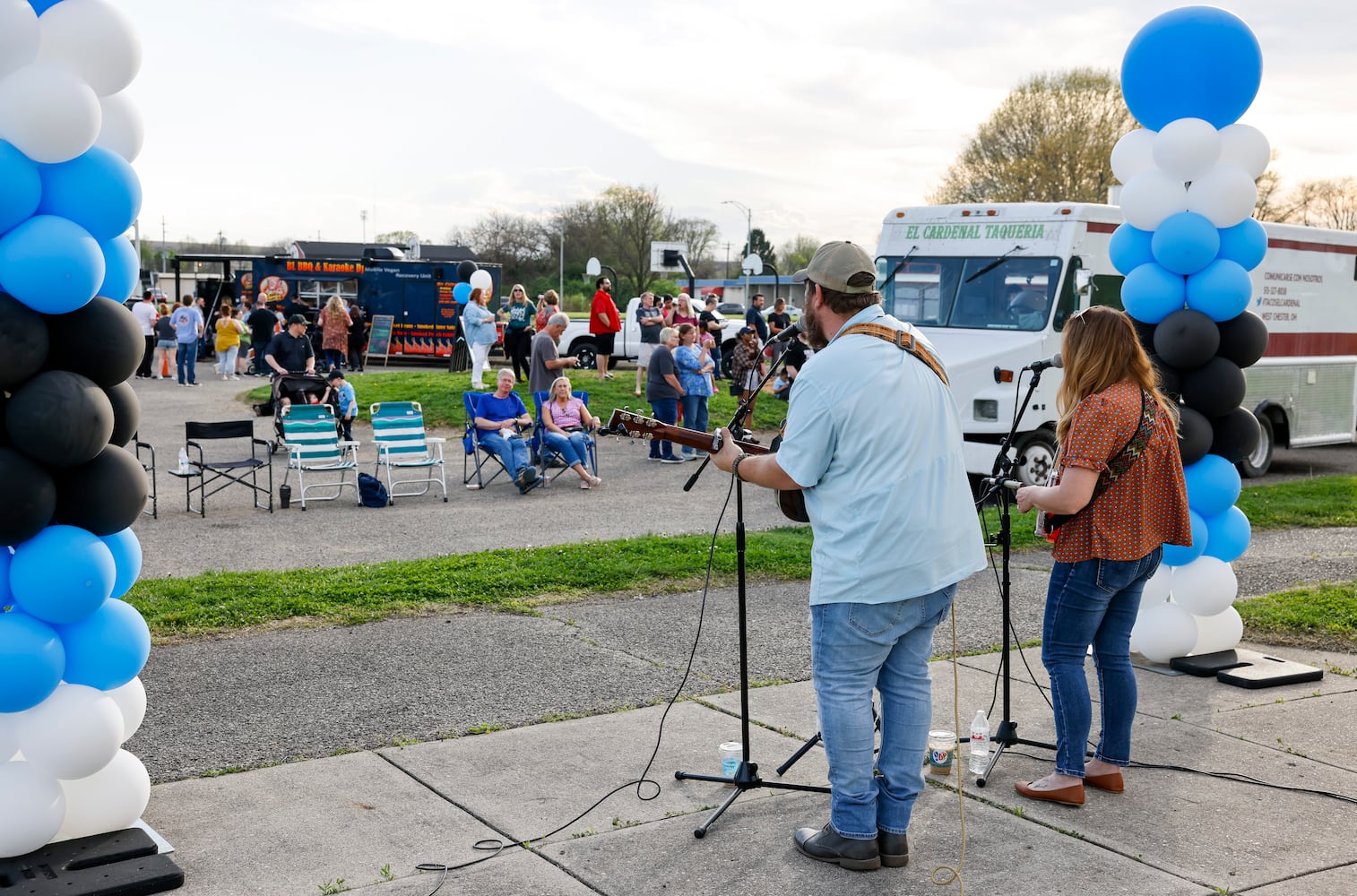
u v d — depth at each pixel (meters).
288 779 4.71
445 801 4.49
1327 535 11.10
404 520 11.26
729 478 14.23
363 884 3.79
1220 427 6.38
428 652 6.57
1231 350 6.32
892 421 3.72
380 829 4.23
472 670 6.24
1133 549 4.38
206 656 6.46
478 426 13.27
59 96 3.54
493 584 8.10
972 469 12.69
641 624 7.28
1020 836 4.21
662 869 3.92
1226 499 6.28
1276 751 5.14
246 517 11.38
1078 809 4.48
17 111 3.51
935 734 4.90
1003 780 4.77
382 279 29.45
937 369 3.90
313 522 11.07
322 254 46.69
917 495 3.75
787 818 4.35
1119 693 4.61
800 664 6.42
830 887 3.79
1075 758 4.51
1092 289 12.40
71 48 3.68
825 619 3.86
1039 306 12.39
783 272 79.19
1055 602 4.53
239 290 31.98
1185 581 6.34
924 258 13.27
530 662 6.40
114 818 4.03
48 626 3.79
